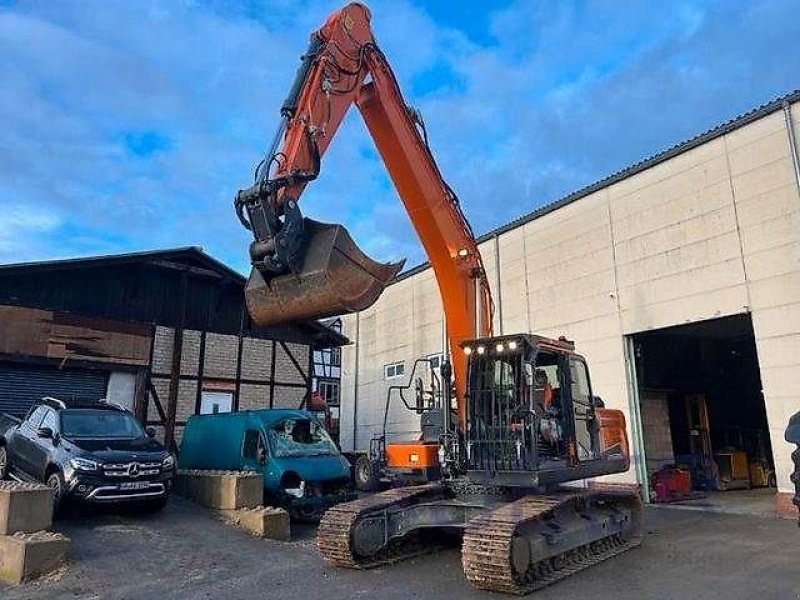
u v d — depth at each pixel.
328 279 6.45
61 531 8.88
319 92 7.56
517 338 7.81
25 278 14.10
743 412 19.36
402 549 8.72
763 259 12.41
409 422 23.06
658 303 14.33
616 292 15.35
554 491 8.30
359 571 7.73
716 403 18.94
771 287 12.23
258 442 12.21
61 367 14.39
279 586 7.01
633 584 7.00
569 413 8.34
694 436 17.86
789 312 11.90
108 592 6.74
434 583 7.12
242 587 6.96
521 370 7.74
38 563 7.30
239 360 17.48
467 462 8.06
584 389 9.09
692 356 18.53
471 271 9.33
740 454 18.05
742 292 12.69
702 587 6.81
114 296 15.44
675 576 7.34
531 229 18.14
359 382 26.75
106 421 10.96
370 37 8.59
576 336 16.30
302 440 12.58
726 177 13.24
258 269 6.64
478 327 9.22
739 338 18.47
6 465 11.18
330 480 11.82
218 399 16.91
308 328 19.02
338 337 19.55
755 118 12.76
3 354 13.55
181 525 9.84
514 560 6.52
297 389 18.47
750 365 19.61
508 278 18.78
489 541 6.61
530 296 17.89
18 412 13.81
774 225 12.29
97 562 7.76
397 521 8.30
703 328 15.82
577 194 16.59
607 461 9.25
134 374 15.64
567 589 6.83
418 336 23.23
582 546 8.13
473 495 8.36
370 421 25.56
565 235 16.98
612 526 8.90
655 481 14.97
